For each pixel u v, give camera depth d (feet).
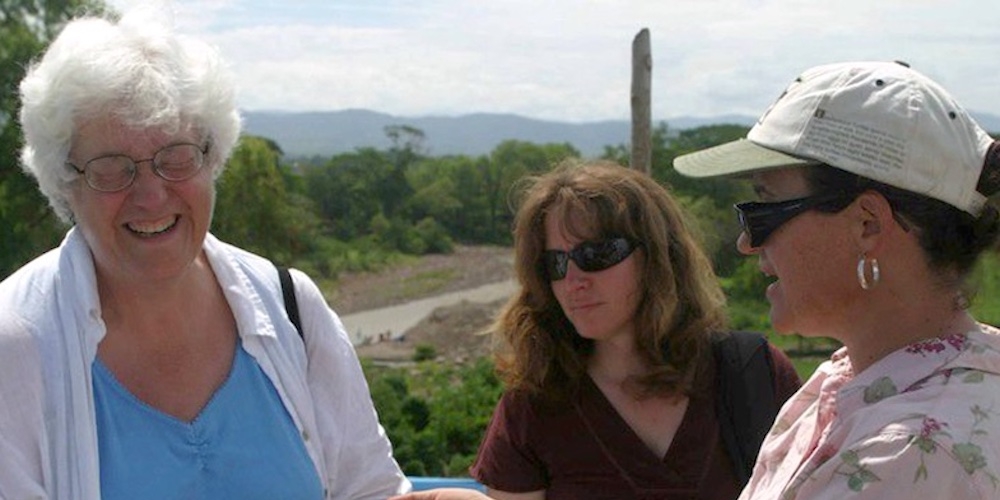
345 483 7.29
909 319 4.92
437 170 293.64
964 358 4.73
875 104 4.81
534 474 8.36
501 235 280.10
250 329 6.86
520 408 8.39
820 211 4.94
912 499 4.42
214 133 6.44
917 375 4.75
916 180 4.70
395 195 284.41
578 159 8.75
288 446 6.84
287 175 262.88
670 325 8.14
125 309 6.59
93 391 6.40
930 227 4.79
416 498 6.72
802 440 5.46
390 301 189.67
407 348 123.44
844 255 4.93
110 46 6.15
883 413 4.68
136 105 6.06
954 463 4.39
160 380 6.63
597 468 8.09
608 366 8.27
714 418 8.11
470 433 44.14
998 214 4.82
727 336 8.41
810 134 4.92
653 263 8.05
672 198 8.45
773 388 8.16
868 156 4.76
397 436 43.01
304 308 7.25
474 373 56.90
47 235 81.10
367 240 250.98
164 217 6.29
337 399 7.23
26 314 6.30
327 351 7.22
